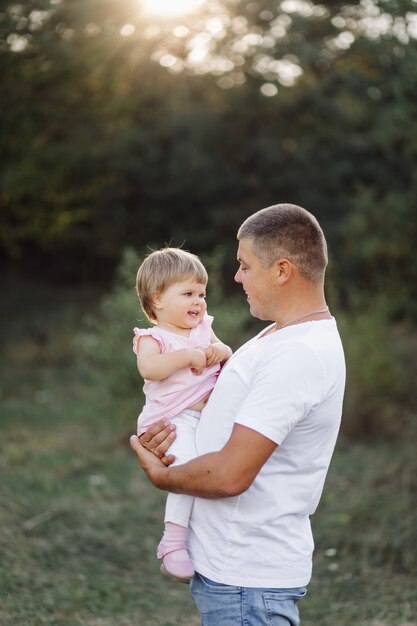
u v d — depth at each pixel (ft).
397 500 18.43
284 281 7.09
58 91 23.13
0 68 20.27
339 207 46.24
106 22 18.75
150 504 18.63
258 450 6.56
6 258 55.06
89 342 24.21
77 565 15.06
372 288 34.65
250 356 7.02
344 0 20.95
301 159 45.19
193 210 51.01
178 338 7.95
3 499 17.79
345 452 23.17
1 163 29.17
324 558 15.71
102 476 20.66
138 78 25.18
